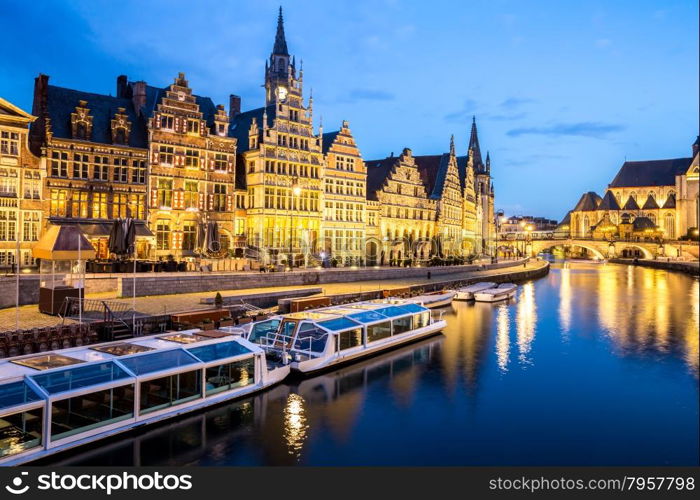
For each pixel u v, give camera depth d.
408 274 63.34
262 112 62.16
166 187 50.06
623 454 19.33
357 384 26.09
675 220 167.00
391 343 32.50
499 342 36.09
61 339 23.58
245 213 58.88
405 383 26.52
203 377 20.98
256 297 36.66
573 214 190.50
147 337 23.28
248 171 58.94
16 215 41.00
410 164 82.88
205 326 28.58
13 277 31.69
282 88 62.06
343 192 67.69
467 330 40.03
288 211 59.72
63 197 44.00
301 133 61.78
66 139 43.97
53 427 16.86
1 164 40.25
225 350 22.56
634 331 41.06
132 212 48.09
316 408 22.80
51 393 16.75
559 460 18.83
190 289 38.38
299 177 61.31
